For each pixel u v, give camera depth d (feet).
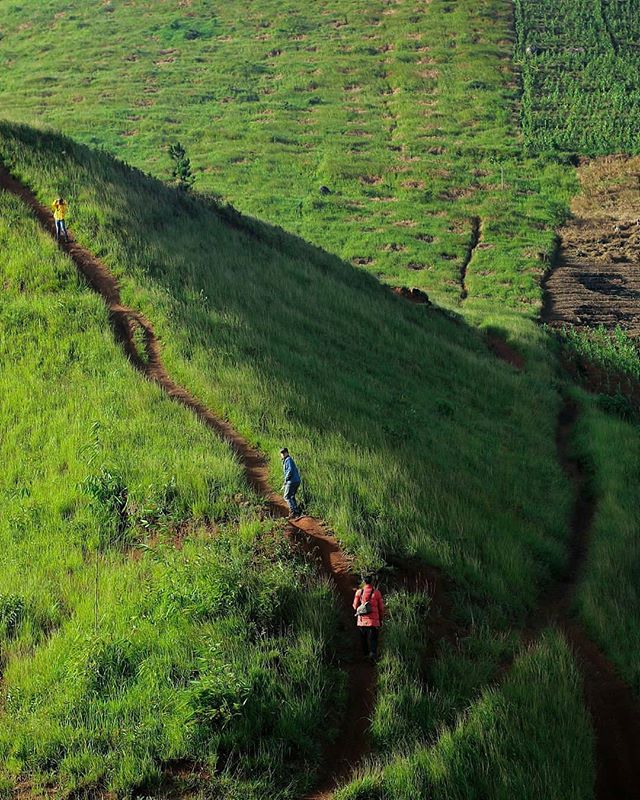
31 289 94.07
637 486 89.56
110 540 55.77
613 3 438.81
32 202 115.96
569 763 42.22
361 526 59.26
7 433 69.51
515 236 240.53
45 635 46.55
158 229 121.49
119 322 91.04
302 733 40.14
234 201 256.52
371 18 437.17
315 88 363.97
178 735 37.99
